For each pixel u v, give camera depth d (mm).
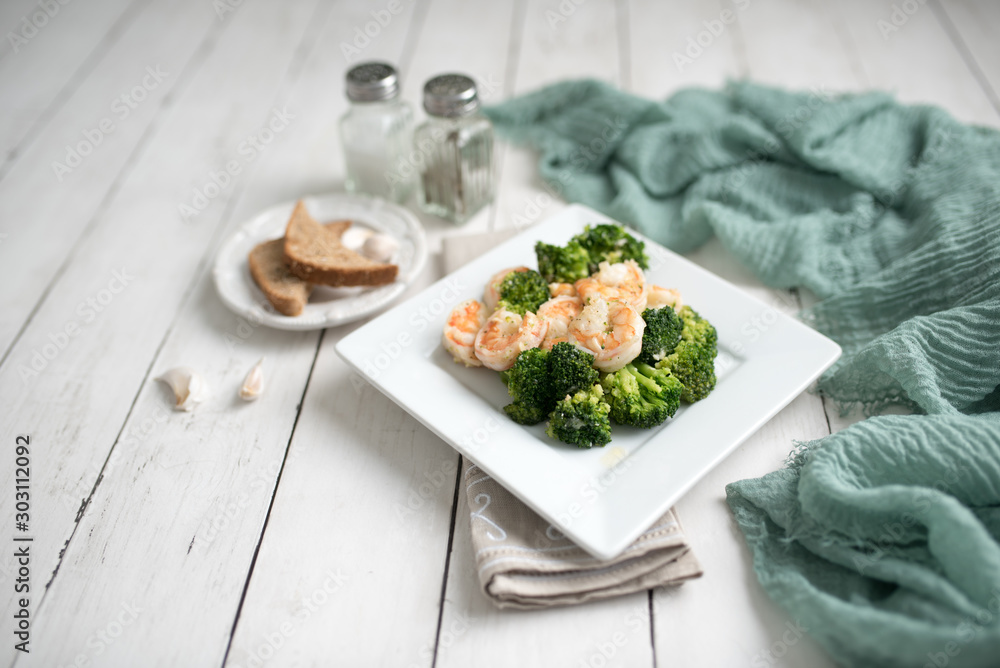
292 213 715
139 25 988
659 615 514
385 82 706
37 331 672
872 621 470
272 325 642
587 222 683
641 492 521
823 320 637
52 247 737
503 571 508
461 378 590
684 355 567
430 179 738
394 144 744
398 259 687
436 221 755
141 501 568
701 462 532
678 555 518
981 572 466
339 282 653
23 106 878
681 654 501
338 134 803
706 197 730
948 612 467
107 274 713
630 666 498
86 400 625
